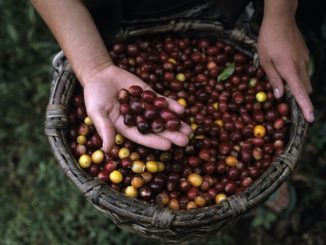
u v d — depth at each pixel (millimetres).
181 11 606
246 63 619
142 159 543
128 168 534
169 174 549
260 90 597
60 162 497
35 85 887
